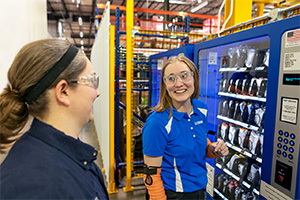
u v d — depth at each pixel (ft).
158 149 4.24
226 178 7.00
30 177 1.49
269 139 4.02
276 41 3.81
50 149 1.77
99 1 30.30
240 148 6.22
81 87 2.02
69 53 1.94
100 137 14.78
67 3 30.48
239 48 6.23
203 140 4.60
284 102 3.69
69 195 1.60
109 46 9.56
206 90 7.25
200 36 10.46
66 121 2.00
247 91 5.98
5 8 3.79
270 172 4.02
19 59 1.85
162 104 4.53
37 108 1.90
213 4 31.07
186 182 4.43
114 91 10.23
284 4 7.07
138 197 9.62
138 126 13.14
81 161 1.99
